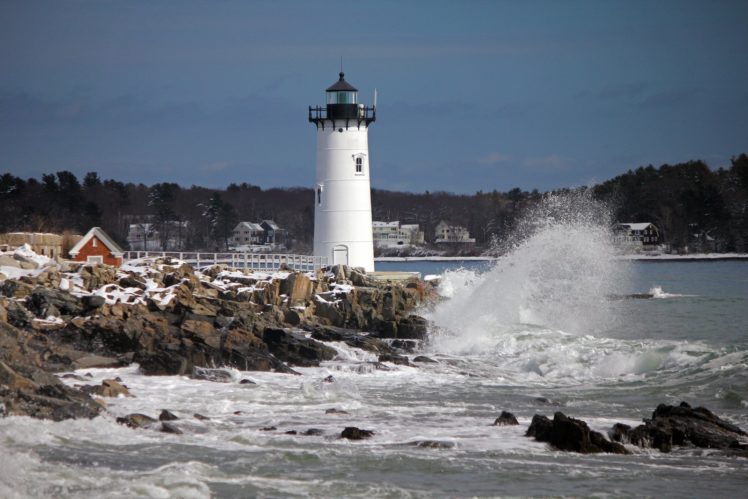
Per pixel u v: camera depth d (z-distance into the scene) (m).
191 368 119.81
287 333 137.62
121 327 126.19
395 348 156.25
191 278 161.12
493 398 112.94
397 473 75.25
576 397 114.56
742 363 129.75
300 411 99.62
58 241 194.75
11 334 118.56
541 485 72.94
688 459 80.75
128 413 91.94
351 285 192.00
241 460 77.44
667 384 122.94
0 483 67.00
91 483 68.44
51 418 85.00
